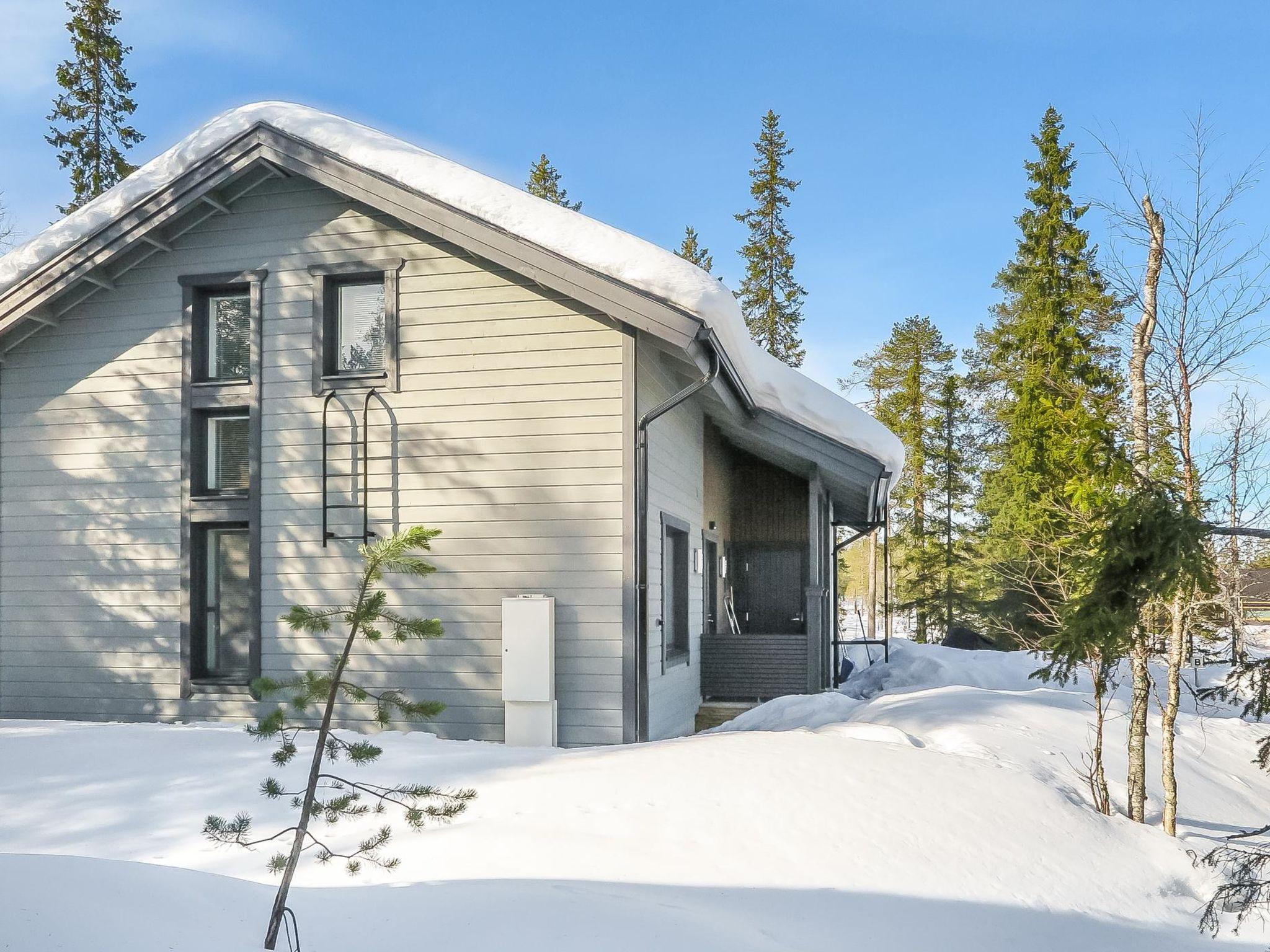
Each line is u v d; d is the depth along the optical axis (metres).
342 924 3.80
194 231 10.59
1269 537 4.45
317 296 10.22
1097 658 7.41
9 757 7.75
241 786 6.85
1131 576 4.66
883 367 37.91
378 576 4.32
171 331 10.60
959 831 6.06
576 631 9.44
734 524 16.39
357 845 5.49
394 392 9.97
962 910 5.08
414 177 9.54
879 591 40.34
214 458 10.70
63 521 10.70
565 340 9.64
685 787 6.39
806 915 4.68
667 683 10.88
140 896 3.44
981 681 15.73
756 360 10.28
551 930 3.82
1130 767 7.36
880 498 14.15
